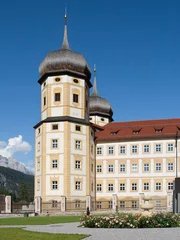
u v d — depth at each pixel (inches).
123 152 3319.4
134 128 3405.5
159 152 3240.7
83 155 2982.3
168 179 3184.1
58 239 873.5
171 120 3474.4
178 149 3201.3
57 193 2854.3
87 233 1037.2
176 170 3174.2
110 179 3304.6
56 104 2967.5
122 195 3262.8
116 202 3041.3
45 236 938.7
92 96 4148.6
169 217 1266.0
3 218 1993.1
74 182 2891.2
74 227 1278.3
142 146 3287.4
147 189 3223.4
